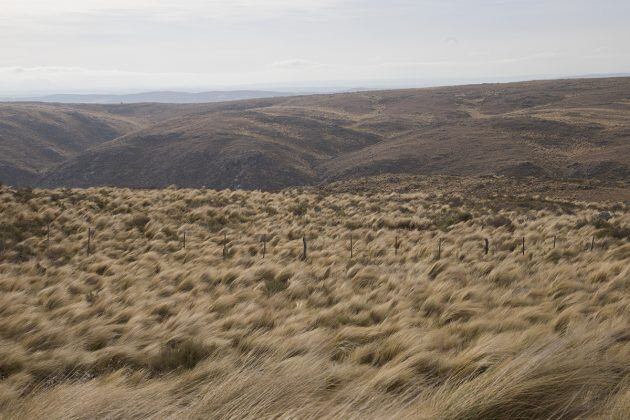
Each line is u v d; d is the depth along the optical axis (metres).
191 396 5.41
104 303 11.04
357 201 33.66
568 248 18.94
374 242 21.31
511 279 14.12
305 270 15.38
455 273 14.81
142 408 4.67
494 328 8.19
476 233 23.05
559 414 4.03
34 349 7.95
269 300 11.88
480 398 4.14
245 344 7.79
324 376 5.64
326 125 166.12
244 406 4.43
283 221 25.97
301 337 7.64
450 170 101.31
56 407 4.66
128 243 19.81
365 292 12.70
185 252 18.77
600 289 11.35
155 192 30.83
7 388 5.61
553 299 11.15
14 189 25.36
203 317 9.62
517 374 4.38
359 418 4.06
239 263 17.55
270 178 118.56
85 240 19.14
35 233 19.48
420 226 26.28
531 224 25.95
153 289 13.45
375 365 6.93
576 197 50.44
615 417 3.76
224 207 27.83
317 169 125.81
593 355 5.04
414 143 126.06
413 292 12.04
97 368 7.23
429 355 6.18
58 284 12.80
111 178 141.00
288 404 4.59
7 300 10.48
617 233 22.52
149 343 8.33
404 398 4.61
